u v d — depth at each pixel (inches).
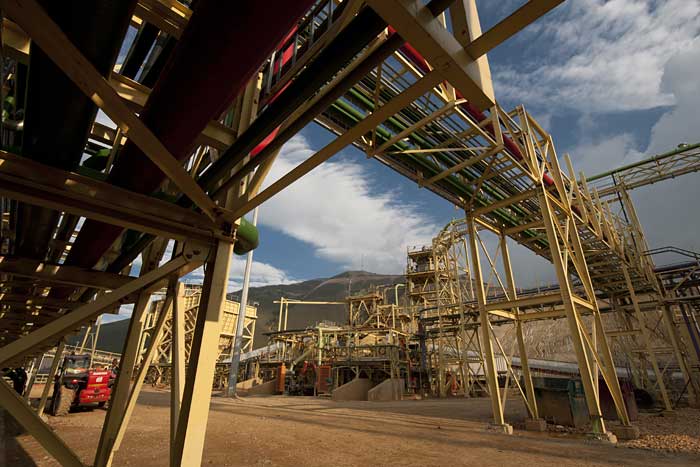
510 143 542.6
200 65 112.5
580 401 570.6
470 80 105.4
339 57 116.9
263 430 458.0
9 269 203.3
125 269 301.0
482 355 1480.1
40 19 88.3
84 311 146.6
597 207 860.0
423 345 1579.7
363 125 122.0
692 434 487.8
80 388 636.1
